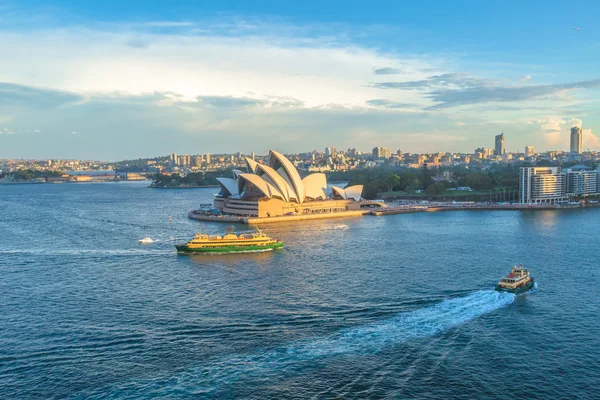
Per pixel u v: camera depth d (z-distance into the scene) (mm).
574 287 115562
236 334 86625
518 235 196250
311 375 72500
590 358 77750
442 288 114000
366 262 143375
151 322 92375
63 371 73312
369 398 66625
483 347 81625
